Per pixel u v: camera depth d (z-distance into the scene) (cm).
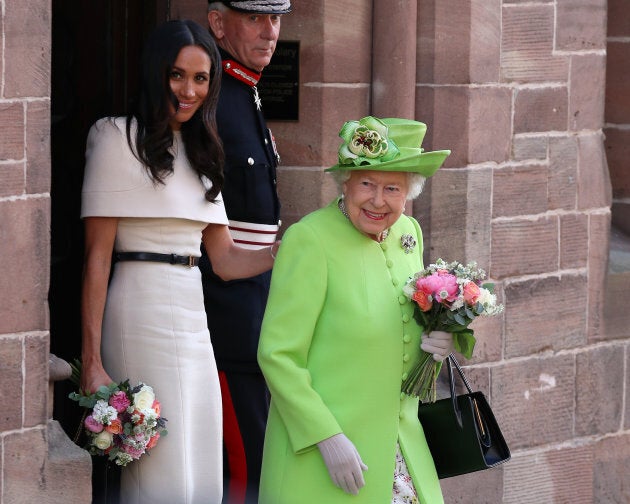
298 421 1281
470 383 1964
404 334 1329
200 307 1453
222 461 1528
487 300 1308
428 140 1930
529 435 2038
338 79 1886
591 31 2050
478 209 1952
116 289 1427
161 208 1408
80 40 1898
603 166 2089
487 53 1934
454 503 1958
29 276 1379
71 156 1912
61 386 1773
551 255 2038
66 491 1411
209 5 1683
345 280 1308
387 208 1307
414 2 1898
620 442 2153
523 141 1991
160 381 1416
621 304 2125
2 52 1338
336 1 1867
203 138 1436
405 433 1347
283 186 1898
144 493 1434
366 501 1309
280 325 1295
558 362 2061
